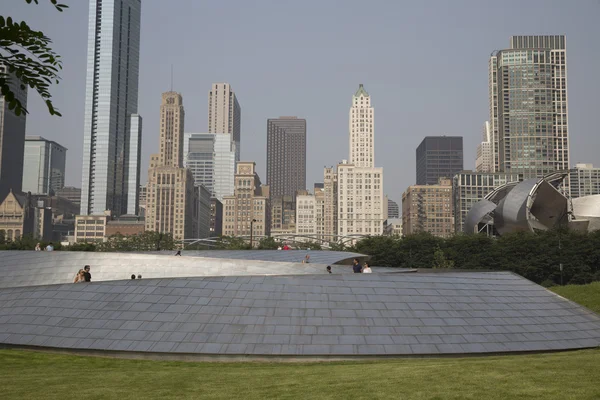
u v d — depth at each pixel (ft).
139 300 101.09
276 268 166.09
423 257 391.86
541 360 74.95
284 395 57.11
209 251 215.51
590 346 102.06
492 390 55.42
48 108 29.04
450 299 106.32
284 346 90.58
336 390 58.39
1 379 69.67
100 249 493.77
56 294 105.19
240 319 95.71
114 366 83.20
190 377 69.97
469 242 377.91
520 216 398.42
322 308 98.78
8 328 99.25
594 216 409.69
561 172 418.92
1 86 27.73
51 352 93.15
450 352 93.15
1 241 485.56
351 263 206.39
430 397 53.83
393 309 100.73
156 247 505.66
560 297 115.14
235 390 60.59
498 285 114.42
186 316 96.63
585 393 52.95
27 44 27.73
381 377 64.85
